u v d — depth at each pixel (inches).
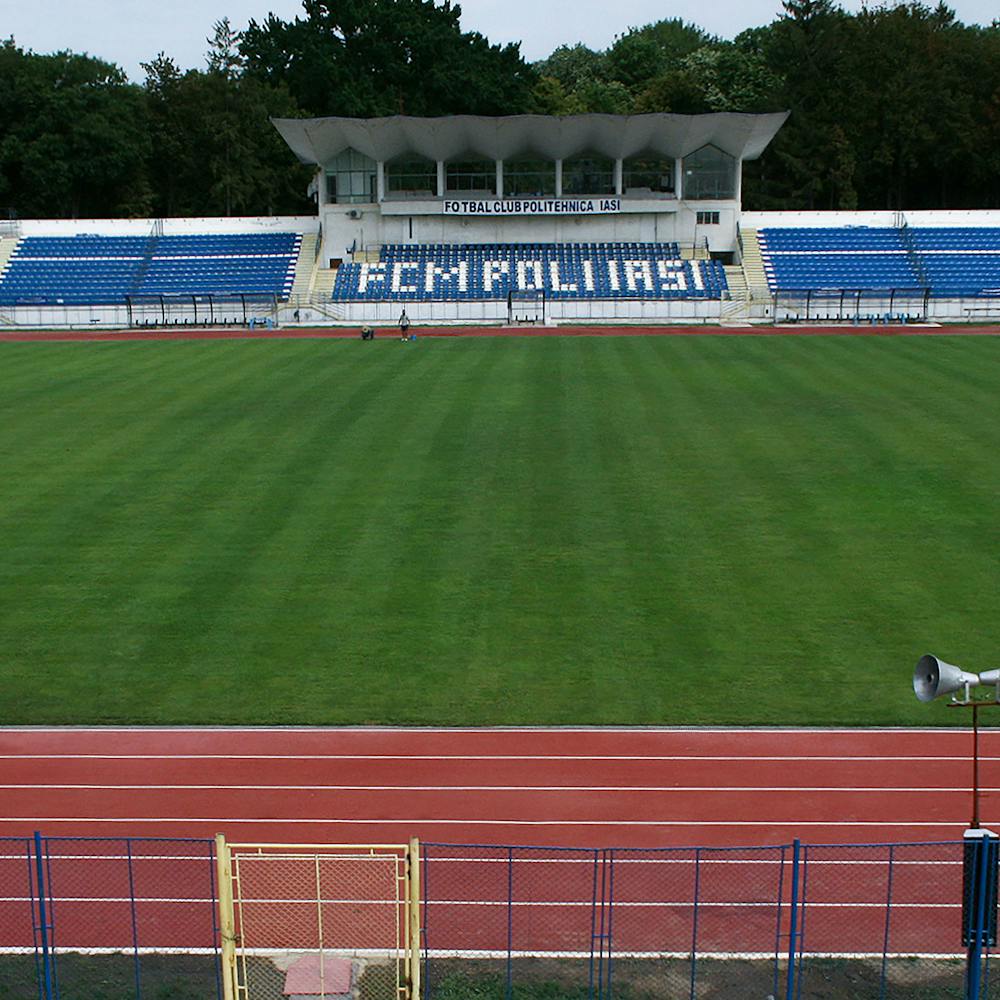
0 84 3880.4
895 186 4192.9
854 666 968.3
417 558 1212.5
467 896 667.4
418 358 2306.8
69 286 3154.5
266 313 3006.9
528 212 3250.5
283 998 585.9
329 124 3024.1
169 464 1544.0
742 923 639.1
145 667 983.6
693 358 2271.2
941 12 4453.7
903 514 1318.9
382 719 893.2
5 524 1322.6
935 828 733.3
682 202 3257.9
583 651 1003.3
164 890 674.8
